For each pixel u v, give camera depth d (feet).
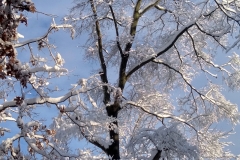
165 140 31.24
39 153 21.77
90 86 25.43
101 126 25.46
